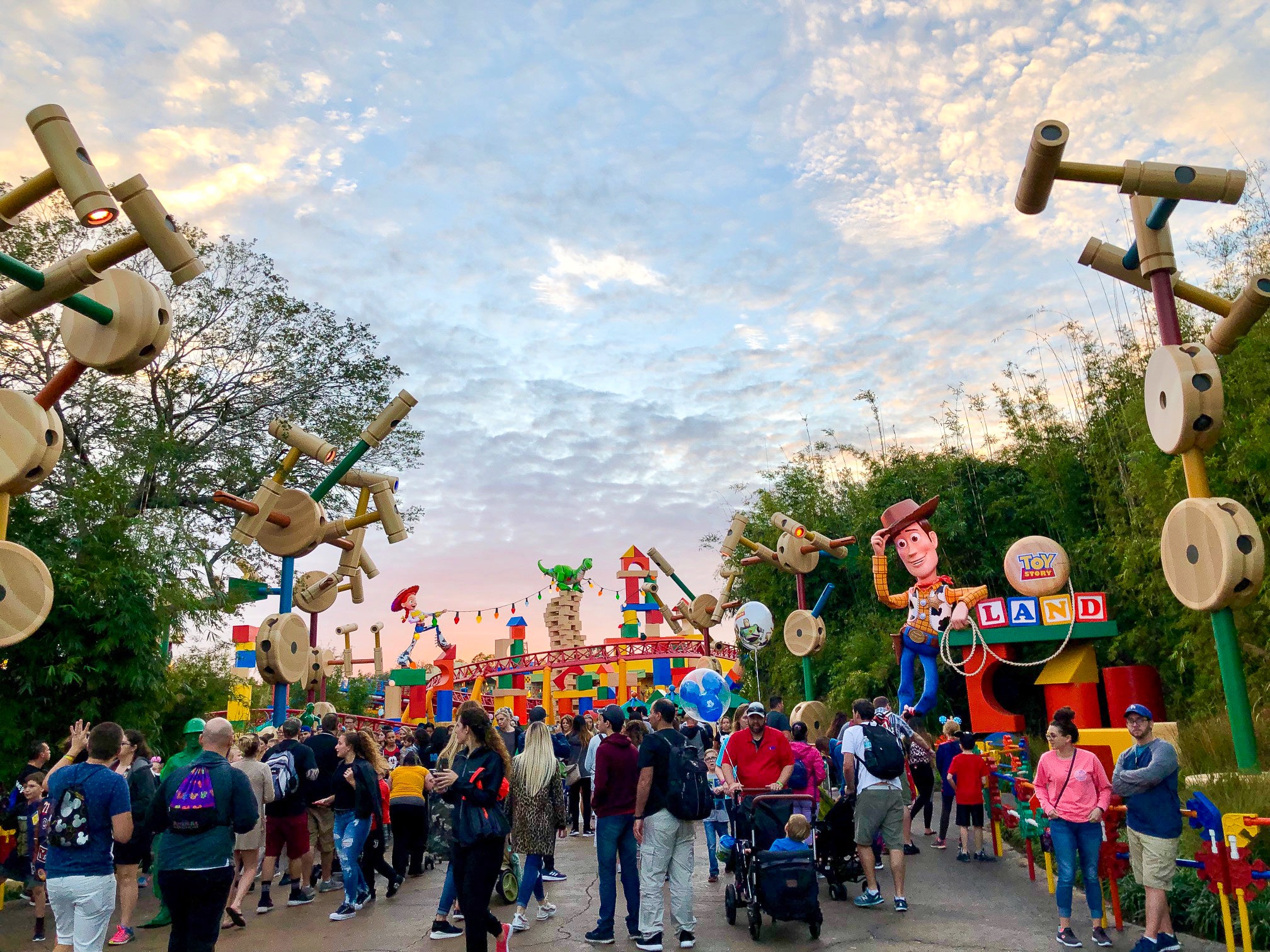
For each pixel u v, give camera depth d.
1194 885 7.58
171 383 22.09
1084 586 19.73
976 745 14.08
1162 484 15.15
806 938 7.56
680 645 31.02
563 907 9.17
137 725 12.80
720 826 10.73
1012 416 21.59
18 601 8.05
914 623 17.47
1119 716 16.00
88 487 13.23
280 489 14.22
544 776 8.22
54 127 7.29
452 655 28.95
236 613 16.59
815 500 26.33
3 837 9.53
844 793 9.09
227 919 8.74
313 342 23.53
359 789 9.02
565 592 35.97
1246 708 9.37
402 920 8.77
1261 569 9.19
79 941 5.89
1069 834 7.16
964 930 7.60
